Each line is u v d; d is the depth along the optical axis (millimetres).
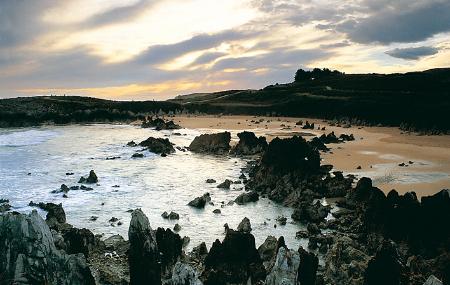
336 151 121750
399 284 39688
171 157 119875
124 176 96062
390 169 97938
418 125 169000
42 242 38000
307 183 81438
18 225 38031
